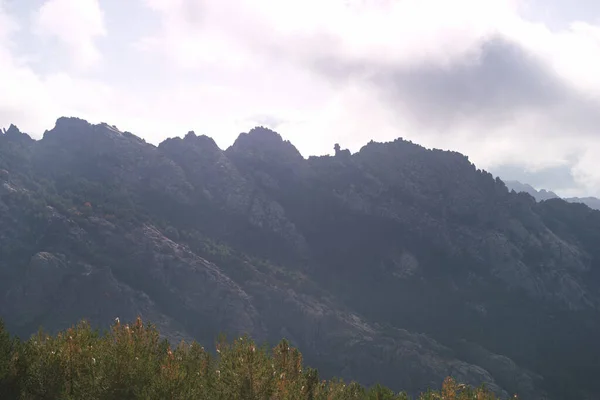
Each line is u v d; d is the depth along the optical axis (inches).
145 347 1638.8
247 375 1539.1
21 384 1555.1
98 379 1430.9
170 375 1451.8
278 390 1556.3
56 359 1558.8
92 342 1640.0
